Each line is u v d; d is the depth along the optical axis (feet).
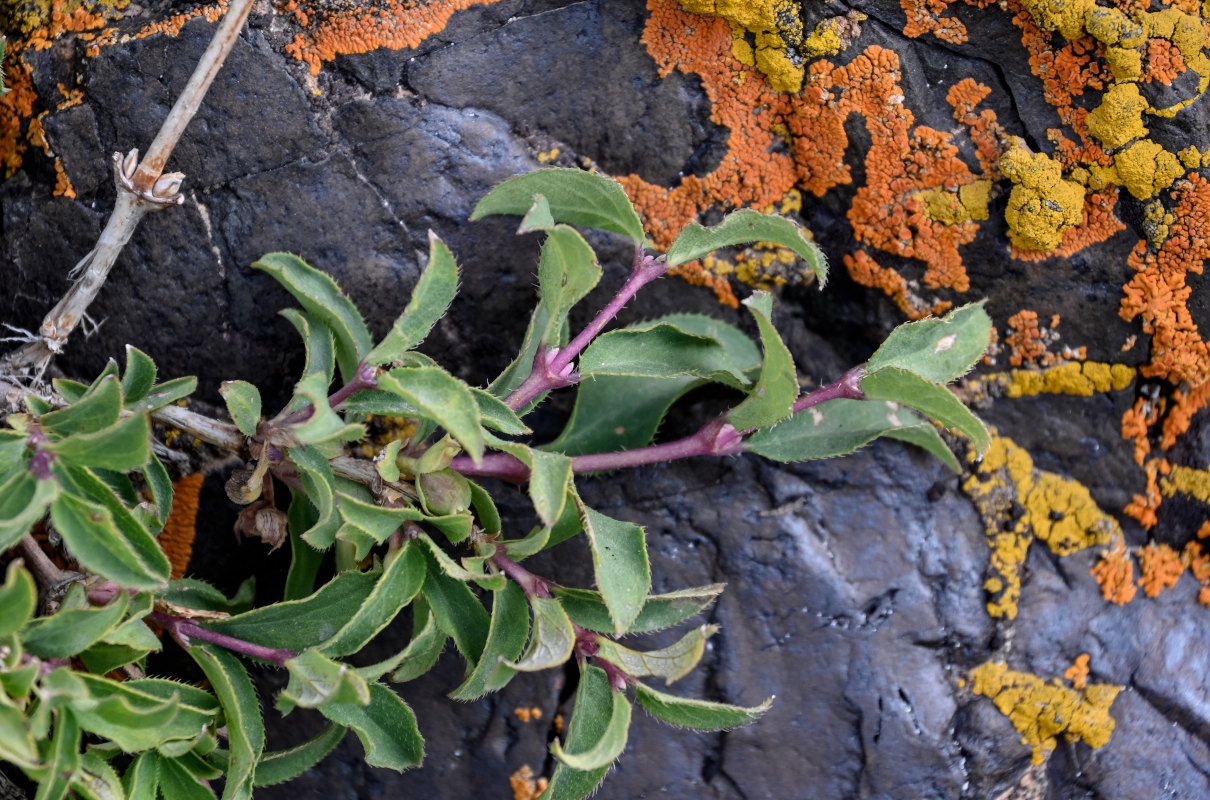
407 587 1.31
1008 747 1.42
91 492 1.26
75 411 1.27
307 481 1.32
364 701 1.27
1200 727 1.43
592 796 1.40
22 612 1.22
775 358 1.31
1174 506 1.42
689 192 1.40
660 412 1.38
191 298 1.38
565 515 1.32
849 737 1.40
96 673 1.30
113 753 1.30
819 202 1.40
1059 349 1.40
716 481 1.41
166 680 1.30
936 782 1.41
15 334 1.40
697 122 1.40
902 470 1.41
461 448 1.32
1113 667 1.42
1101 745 1.42
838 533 1.41
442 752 1.41
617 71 1.39
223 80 1.37
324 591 1.31
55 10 1.38
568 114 1.39
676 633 1.40
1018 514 1.41
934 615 1.41
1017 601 1.41
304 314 1.37
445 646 1.40
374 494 1.33
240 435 1.33
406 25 1.38
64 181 1.38
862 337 1.41
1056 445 1.41
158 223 1.38
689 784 1.41
